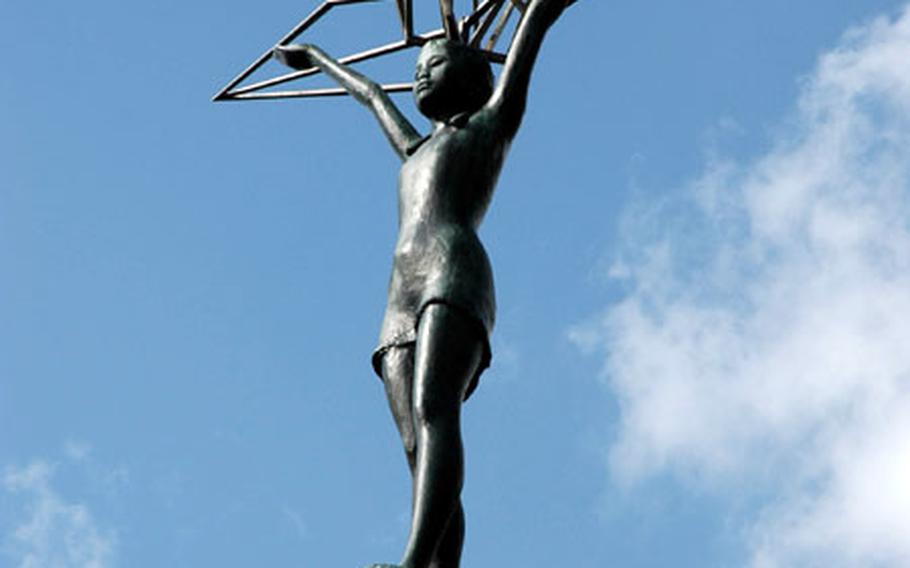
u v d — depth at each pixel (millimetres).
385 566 20375
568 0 25000
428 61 24797
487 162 23797
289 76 30844
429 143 24094
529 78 24578
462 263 22516
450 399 21625
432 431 21328
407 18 29453
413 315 22516
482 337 22250
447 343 21891
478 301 22297
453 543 21969
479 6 28641
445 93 24578
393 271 22984
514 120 24391
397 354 22453
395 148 25188
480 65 24906
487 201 23797
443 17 27891
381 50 29875
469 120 24172
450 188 23359
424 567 20594
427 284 22391
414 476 21312
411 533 20766
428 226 22984
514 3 28250
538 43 24625
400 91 29703
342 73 27312
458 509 22188
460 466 21219
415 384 21719
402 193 23719
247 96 30969
